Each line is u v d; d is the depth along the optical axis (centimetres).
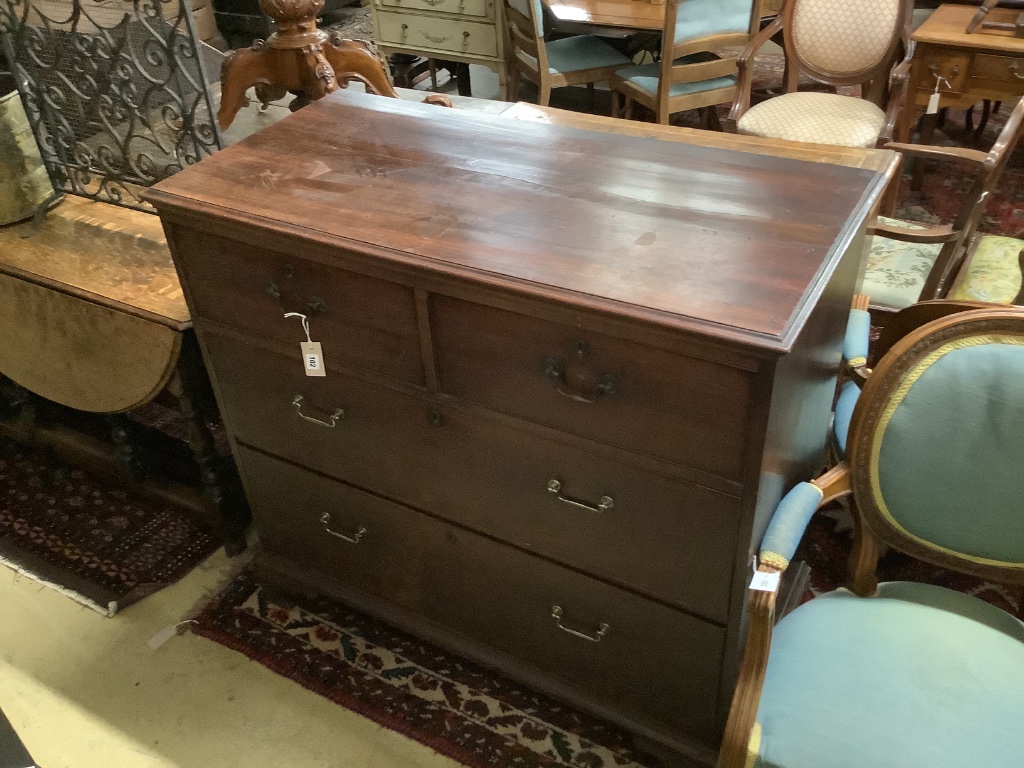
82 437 233
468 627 176
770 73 468
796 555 188
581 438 129
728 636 137
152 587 210
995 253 227
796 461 144
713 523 125
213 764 173
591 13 370
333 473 169
